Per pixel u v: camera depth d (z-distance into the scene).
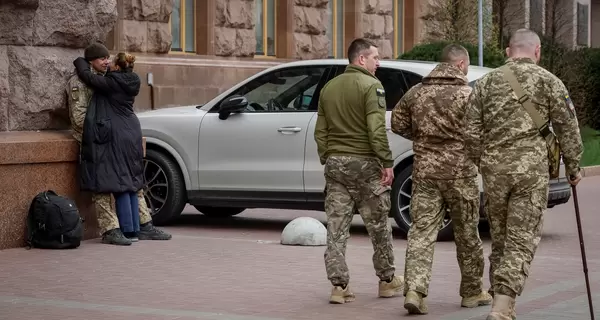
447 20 36.16
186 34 29.19
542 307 10.27
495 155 9.07
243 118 16.34
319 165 15.77
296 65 16.31
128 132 14.73
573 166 9.04
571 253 14.32
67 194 14.83
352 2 35.16
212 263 12.96
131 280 11.67
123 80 14.65
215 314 9.80
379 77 15.73
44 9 14.86
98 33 15.63
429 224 9.91
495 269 9.45
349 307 10.24
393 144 15.41
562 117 8.94
